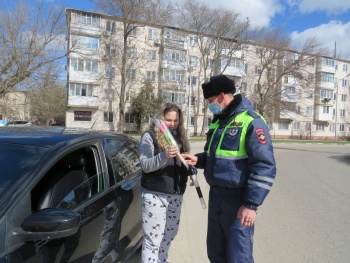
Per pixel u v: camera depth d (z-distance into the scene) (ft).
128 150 11.69
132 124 131.64
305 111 170.40
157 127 8.47
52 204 7.11
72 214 5.94
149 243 9.10
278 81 147.64
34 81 73.77
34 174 6.56
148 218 8.99
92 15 122.11
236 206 7.46
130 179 10.42
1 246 5.23
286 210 18.85
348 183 28.30
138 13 114.32
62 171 7.86
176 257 12.00
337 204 20.42
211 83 7.81
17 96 78.79
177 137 9.47
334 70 174.40
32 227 5.54
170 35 135.44
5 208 5.70
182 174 9.17
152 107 124.77
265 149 6.97
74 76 121.80
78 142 8.36
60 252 6.05
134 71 130.21
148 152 8.86
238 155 7.31
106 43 125.90
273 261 11.85
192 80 141.49
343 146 105.50
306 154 62.80
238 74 144.87
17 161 6.91
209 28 125.29
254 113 7.39
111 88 128.26
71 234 5.90
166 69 135.44
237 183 7.30
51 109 107.45
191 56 140.97
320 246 13.33
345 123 184.24
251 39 129.39
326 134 178.29
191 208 19.07
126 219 9.25
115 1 111.75
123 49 122.21
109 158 9.62
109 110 128.67
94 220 7.47
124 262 8.99
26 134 8.35
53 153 7.30
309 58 131.44
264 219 17.04
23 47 69.77
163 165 8.43
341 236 14.55
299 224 16.21
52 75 76.79
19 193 6.09
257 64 150.20
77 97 123.24
